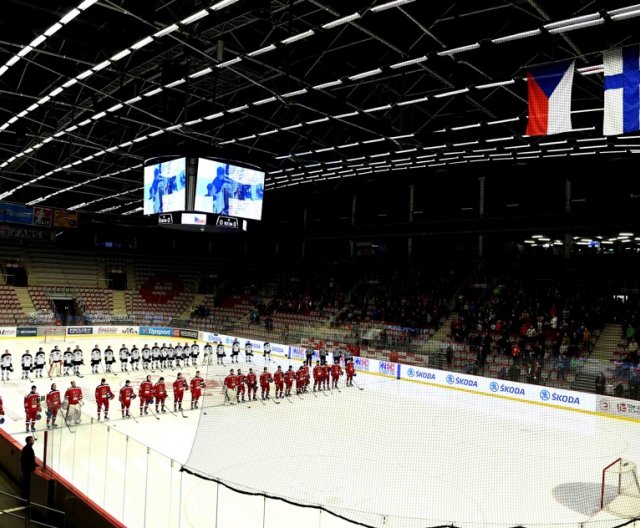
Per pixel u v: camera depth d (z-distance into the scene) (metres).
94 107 21.73
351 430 17.64
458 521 10.79
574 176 29.70
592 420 19.91
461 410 21.22
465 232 32.84
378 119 22.00
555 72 12.70
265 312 41.28
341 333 33.69
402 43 15.90
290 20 13.33
